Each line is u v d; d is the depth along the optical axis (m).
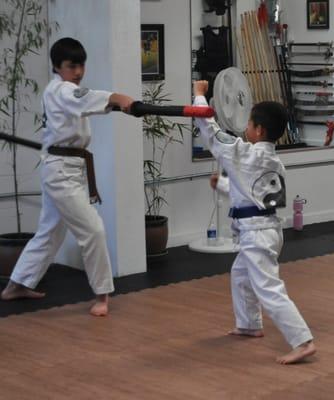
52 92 4.93
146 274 5.97
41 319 4.93
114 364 4.16
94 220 5.01
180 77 6.90
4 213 6.09
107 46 5.64
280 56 8.00
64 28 5.95
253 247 4.28
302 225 7.63
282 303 4.19
